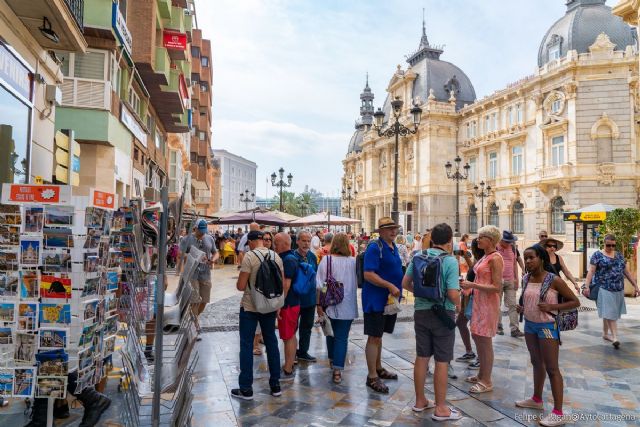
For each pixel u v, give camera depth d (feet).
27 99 24.76
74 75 42.24
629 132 101.55
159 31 63.05
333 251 19.48
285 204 325.62
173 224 13.33
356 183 246.88
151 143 70.28
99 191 13.24
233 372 20.04
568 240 104.63
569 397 17.35
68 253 12.50
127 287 15.92
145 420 11.87
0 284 12.37
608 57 103.14
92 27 40.22
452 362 22.30
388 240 18.60
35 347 12.37
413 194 159.94
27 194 12.50
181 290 13.62
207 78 135.85
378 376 19.52
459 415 15.38
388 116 190.70
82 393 13.46
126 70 50.57
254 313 17.35
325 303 18.78
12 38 23.20
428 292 15.35
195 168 119.34
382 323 18.17
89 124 42.52
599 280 25.41
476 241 21.90
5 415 14.47
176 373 11.80
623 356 23.00
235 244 87.61
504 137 130.41
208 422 14.84
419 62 177.47
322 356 23.22
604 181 102.06
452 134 156.04
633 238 45.24
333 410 15.98
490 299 18.12
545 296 15.64
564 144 108.88
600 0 115.14
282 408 16.10
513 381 19.24
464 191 150.71
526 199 122.31
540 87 115.96
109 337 15.28
